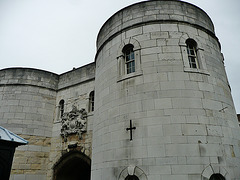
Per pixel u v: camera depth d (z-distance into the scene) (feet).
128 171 25.32
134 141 26.40
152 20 31.65
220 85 30.01
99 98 34.65
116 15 35.96
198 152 24.31
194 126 25.50
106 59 35.14
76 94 51.60
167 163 24.00
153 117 26.43
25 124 50.03
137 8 33.63
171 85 27.50
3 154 19.35
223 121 27.43
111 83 32.30
